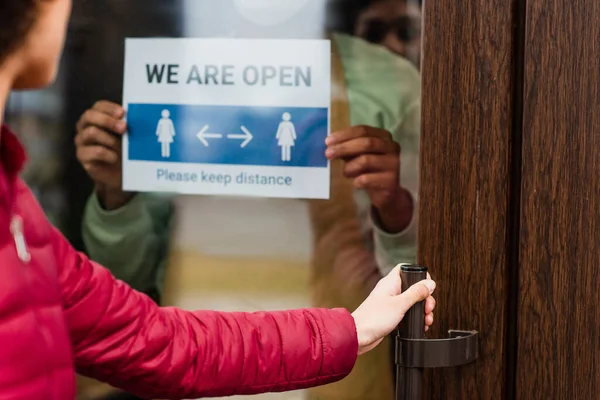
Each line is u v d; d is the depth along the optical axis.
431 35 0.95
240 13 1.30
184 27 1.33
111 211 1.40
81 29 1.37
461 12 0.94
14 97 1.41
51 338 0.59
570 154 0.90
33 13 0.51
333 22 1.28
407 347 0.90
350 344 0.84
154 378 0.79
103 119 1.38
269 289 1.36
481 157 0.94
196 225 1.37
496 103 0.93
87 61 1.38
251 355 0.82
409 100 1.28
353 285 1.34
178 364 0.79
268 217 1.35
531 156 0.91
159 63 1.35
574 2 0.89
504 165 0.93
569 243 0.91
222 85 1.33
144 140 1.37
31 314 0.56
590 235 0.90
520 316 0.93
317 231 1.33
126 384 0.80
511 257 0.94
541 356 0.92
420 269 0.90
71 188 1.42
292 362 0.83
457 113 0.94
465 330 0.95
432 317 0.94
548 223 0.91
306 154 1.32
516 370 0.93
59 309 0.62
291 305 1.36
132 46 1.35
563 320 0.91
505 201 0.93
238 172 1.34
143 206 1.39
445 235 0.95
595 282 0.90
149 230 1.39
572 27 0.89
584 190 0.90
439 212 0.96
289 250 1.35
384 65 1.28
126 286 0.80
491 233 0.93
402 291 0.91
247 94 1.32
